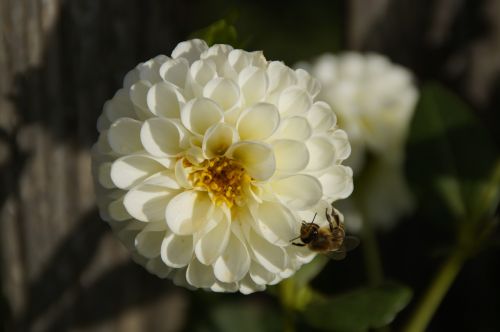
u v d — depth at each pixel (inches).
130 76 16.7
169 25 19.3
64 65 18.5
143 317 20.9
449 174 20.4
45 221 19.4
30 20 18.1
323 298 19.1
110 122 16.7
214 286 17.0
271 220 17.0
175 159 16.9
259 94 16.5
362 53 21.2
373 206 21.3
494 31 21.3
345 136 17.0
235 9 18.1
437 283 19.9
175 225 16.7
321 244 17.3
